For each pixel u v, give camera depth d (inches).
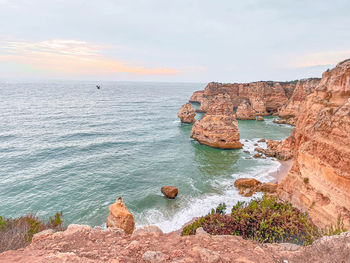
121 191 1056.2
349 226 418.3
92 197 997.8
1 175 1213.7
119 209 550.3
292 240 413.7
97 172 1288.1
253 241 231.6
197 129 2038.6
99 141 1967.3
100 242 225.9
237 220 506.3
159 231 259.6
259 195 977.5
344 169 466.6
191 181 1172.5
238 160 1526.8
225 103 1983.3
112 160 1503.4
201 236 236.5
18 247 252.2
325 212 500.7
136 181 1171.9
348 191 455.5
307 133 679.1
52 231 253.8
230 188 1079.6
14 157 1492.4
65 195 1011.9
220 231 476.4
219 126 1833.2
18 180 1157.1
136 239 230.1
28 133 2138.3
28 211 879.7
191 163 1462.8
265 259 188.2
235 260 181.9
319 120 590.6
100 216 852.0
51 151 1646.2
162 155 1633.9
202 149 1800.0
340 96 572.4
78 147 1764.3
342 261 163.0
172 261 177.2
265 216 519.8
